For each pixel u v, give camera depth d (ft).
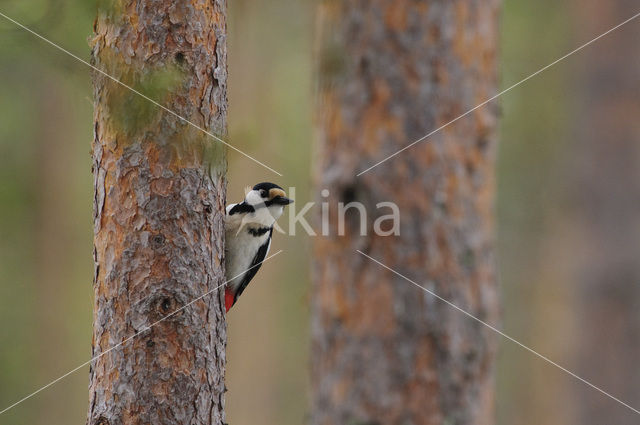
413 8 35.47
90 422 24.89
